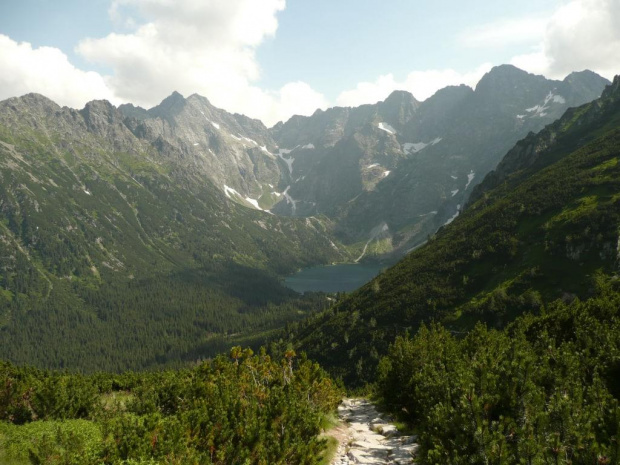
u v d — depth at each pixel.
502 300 119.88
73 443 14.02
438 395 20.09
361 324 153.75
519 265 133.12
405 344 33.44
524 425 13.29
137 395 28.55
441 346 32.25
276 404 20.02
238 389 24.67
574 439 11.99
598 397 14.80
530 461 11.59
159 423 15.09
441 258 170.00
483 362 17.39
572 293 108.81
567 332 29.28
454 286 145.50
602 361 20.70
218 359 31.52
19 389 24.52
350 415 36.53
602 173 150.88
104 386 41.78
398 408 30.53
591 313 30.70
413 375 28.56
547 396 16.08
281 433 18.31
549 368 17.70
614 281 100.31
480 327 33.12
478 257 151.88
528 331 32.59
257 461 15.80
